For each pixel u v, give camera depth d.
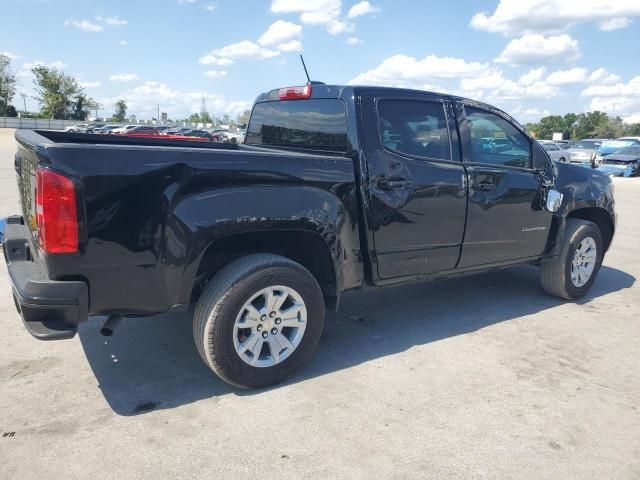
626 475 2.67
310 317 3.47
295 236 3.59
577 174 5.32
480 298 5.43
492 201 4.43
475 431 2.99
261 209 3.16
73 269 2.74
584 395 3.45
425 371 3.72
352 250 3.69
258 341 3.30
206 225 2.99
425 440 2.89
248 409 3.15
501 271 6.55
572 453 2.83
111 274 2.83
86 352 3.83
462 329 4.54
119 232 2.79
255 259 3.25
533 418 3.15
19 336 4.04
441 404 3.27
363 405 3.23
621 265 7.11
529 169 4.77
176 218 2.91
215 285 3.15
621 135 91.75
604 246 5.87
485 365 3.85
